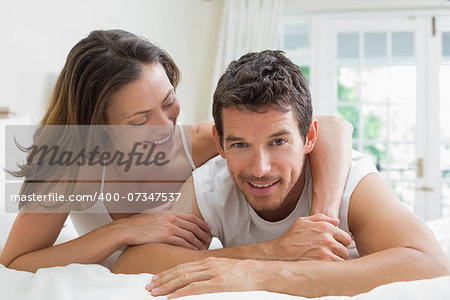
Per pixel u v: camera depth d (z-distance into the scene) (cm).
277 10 382
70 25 216
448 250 126
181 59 365
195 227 116
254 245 101
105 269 99
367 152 387
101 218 147
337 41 395
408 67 384
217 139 111
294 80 100
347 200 110
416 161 377
